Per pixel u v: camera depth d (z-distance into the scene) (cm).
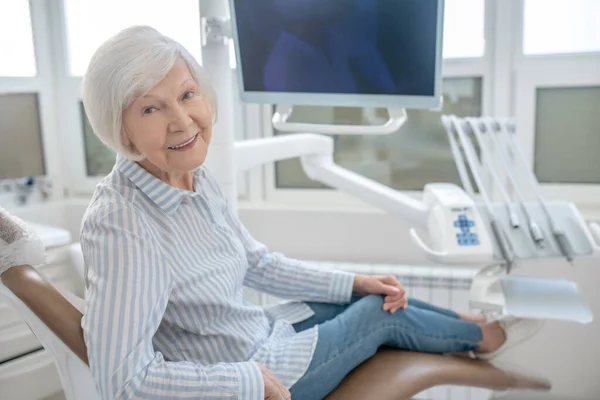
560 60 204
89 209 107
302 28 141
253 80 150
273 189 237
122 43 106
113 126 107
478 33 212
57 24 244
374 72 139
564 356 155
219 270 120
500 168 213
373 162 227
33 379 161
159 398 96
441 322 140
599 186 209
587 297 185
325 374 123
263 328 132
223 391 101
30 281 105
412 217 166
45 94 243
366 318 133
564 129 210
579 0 203
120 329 96
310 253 223
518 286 148
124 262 99
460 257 140
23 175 236
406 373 129
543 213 148
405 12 132
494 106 212
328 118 229
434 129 219
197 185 129
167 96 108
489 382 137
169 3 235
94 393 103
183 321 114
